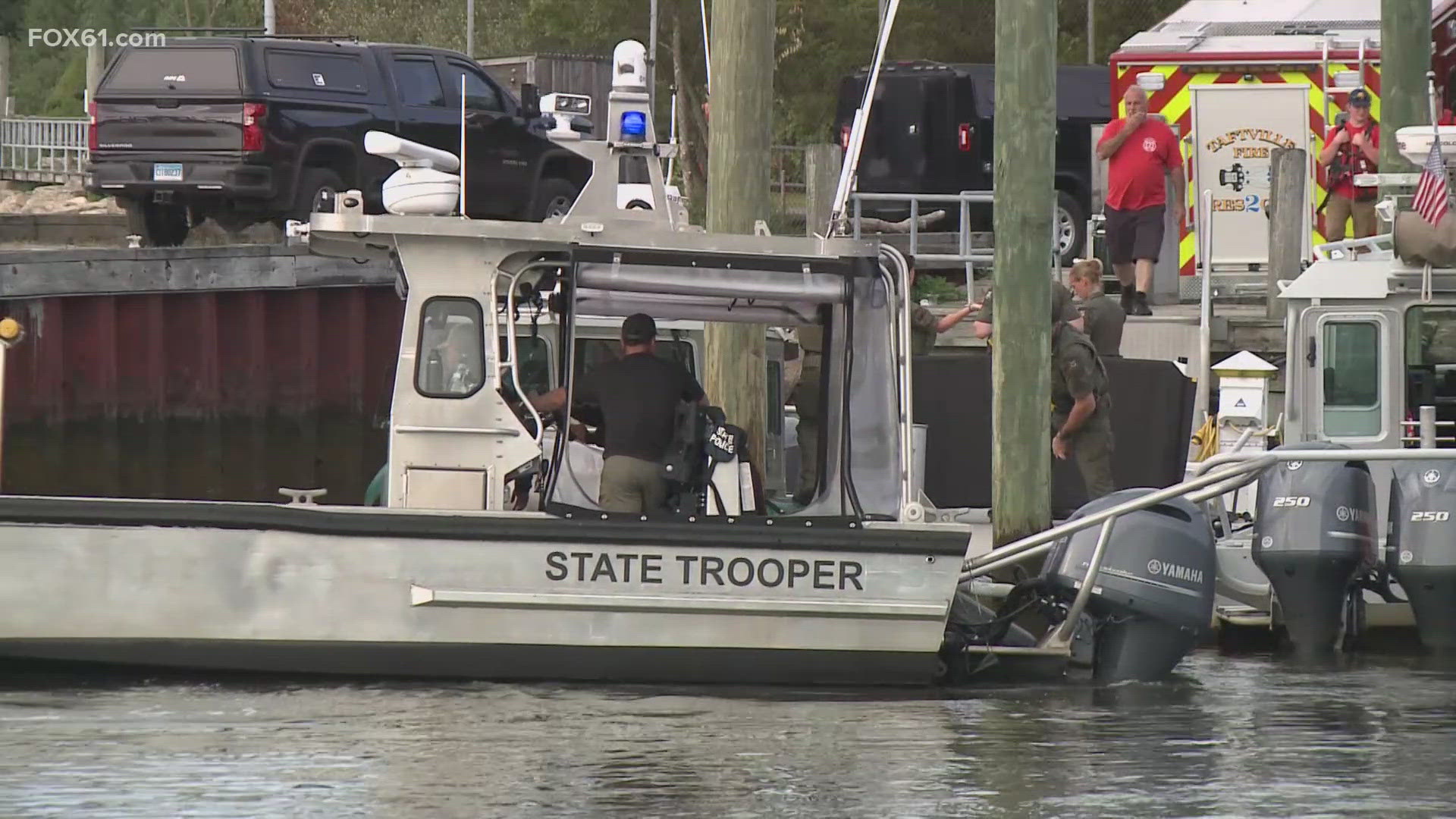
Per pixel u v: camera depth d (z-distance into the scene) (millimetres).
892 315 41375
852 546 40344
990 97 95438
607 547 39781
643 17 148375
